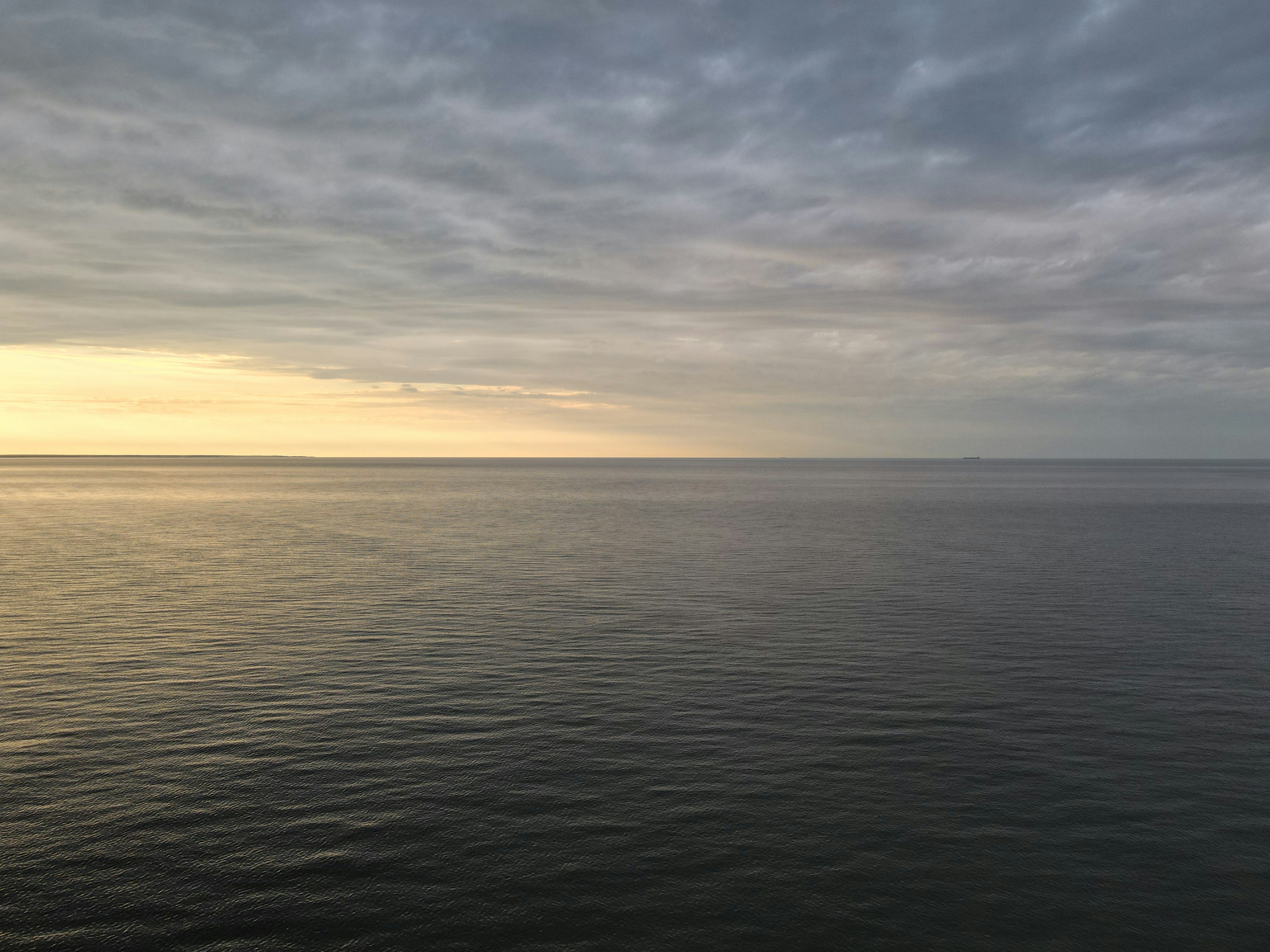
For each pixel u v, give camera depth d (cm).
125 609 3369
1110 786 1627
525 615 3266
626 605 3488
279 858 1323
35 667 2445
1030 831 1446
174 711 2028
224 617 3216
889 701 2153
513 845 1377
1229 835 1434
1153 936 1159
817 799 1562
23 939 1109
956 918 1198
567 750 1792
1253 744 1856
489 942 1132
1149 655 2659
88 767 1670
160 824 1428
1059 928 1179
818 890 1261
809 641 2838
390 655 2617
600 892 1251
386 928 1155
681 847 1382
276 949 1106
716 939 1148
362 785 1603
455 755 1762
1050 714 2056
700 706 2105
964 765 1728
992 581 4181
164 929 1138
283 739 1844
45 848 1344
